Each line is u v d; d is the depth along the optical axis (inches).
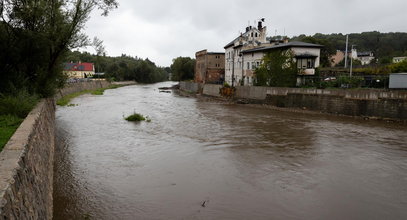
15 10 682.2
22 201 218.4
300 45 1551.4
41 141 426.3
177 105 1627.7
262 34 2340.1
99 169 532.4
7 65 703.1
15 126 407.2
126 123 1017.5
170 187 456.8
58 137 781.3
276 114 1258.0
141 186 458.9
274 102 1517.0
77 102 1701.5
